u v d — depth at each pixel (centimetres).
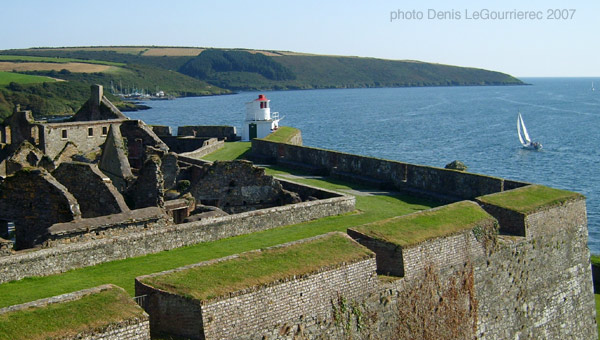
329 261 1984
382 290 2119
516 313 2677
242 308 1723
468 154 10106
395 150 10538
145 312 1559
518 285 2686
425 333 2267
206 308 1645
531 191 3033
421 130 14238
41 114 14275
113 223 2478
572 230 2981
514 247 2669
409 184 3797
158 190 3119
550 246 2855
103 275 2069
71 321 1466
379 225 2403
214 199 3441
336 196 3281
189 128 7388
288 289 1836
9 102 14262
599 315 3272
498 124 15800
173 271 1803
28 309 1494
